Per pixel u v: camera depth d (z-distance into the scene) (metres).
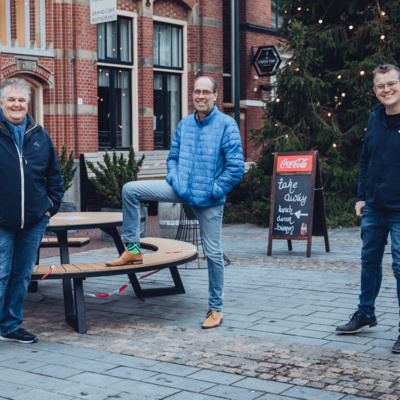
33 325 5.23
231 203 16.19
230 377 3.81
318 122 13.21
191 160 4.88
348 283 6.65
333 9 13.91
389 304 5.68
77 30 13.92
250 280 6.95
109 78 15.28
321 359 4.14
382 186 4.37
